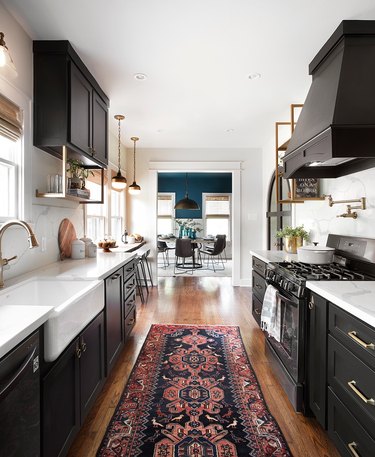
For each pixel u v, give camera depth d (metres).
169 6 1.77
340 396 1.38
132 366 2.40
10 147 1.92
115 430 1.67
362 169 2.17
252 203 5.27
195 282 5.64
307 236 3.26
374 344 1.13
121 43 2.14
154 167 5.22
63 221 2.61
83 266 2.24
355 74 1.79
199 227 9.23
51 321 1.18
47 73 2.08
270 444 1.57
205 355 2.61
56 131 2.07
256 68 2.52
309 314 1.74
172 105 3.32
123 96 3.07
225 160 5.25
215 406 1.89
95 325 1.77
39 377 1.10
